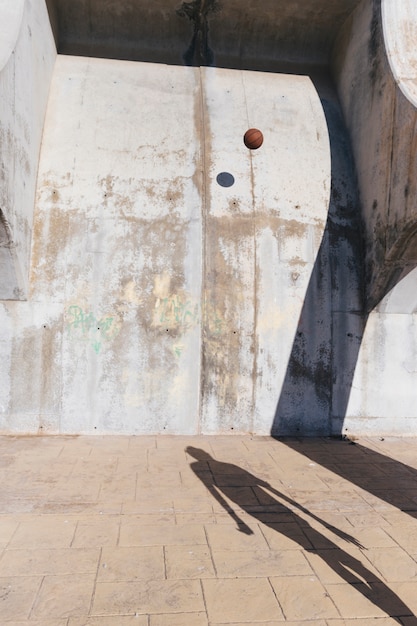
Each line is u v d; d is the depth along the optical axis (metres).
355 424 6.89
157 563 3.60
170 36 8.50
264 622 3.03
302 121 7.79
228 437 6.56
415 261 6.30
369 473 5.53
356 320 6.95
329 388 6.85
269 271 6.86
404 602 3.26
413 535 4.16
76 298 6.45
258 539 4.01
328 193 7.34
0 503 4.45
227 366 6.64
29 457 5.57
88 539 3.89
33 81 6.46
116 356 6.45
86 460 5.54
